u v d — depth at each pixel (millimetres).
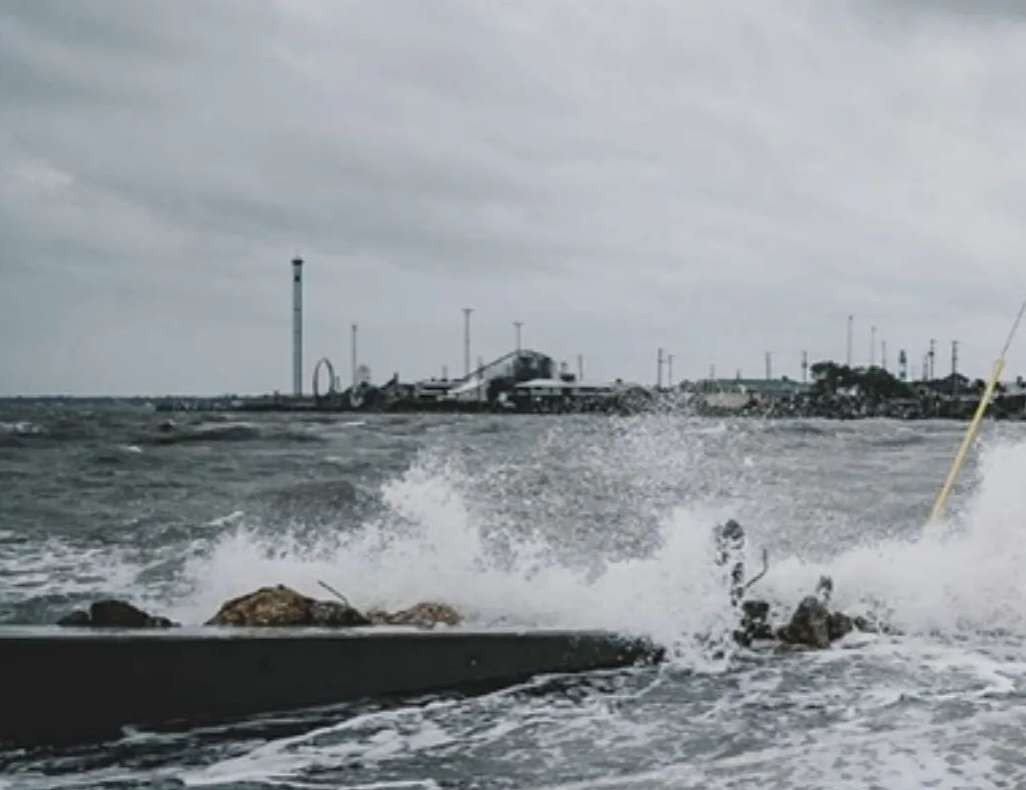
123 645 6066
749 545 12266
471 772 5387
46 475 24750
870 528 13906
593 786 5156
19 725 5887
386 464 27359
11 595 10102
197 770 5434
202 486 22094
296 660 6426
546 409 101750
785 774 5297
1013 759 5504
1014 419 57188
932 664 7625
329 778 5320
